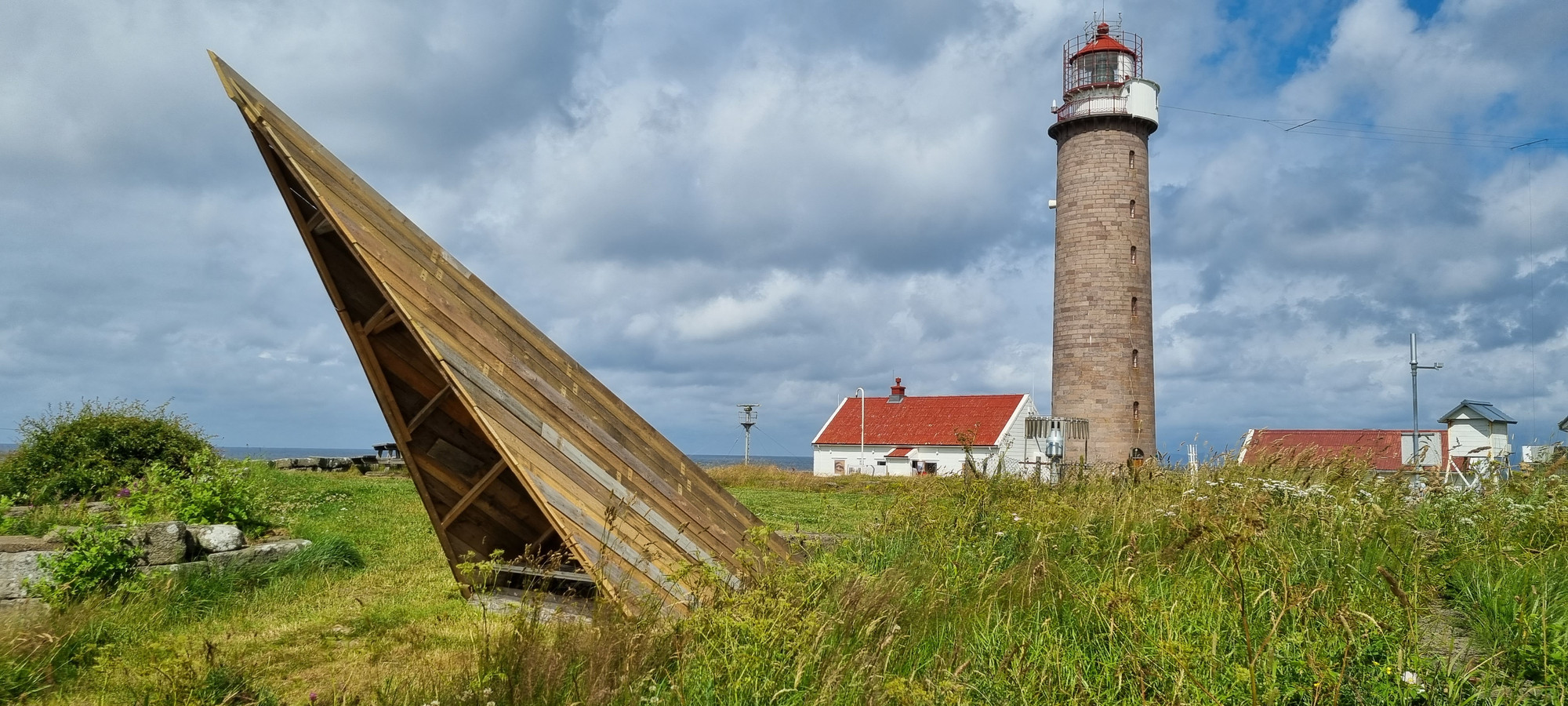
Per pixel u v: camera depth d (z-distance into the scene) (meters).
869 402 60.94
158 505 11.08
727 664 5.14
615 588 6.87
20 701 5.61
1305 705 4.66
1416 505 9.61
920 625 6.17
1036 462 15.70
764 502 21.73
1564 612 5.91
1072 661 5.46
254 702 5.32
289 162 6.62
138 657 6.43
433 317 7.08
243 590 8.84
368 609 8.09
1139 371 39.56
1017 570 7.21
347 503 16.42
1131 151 40.06
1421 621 6.30
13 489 14.37
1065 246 40.84
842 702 4.88
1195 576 7.04
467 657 6.47
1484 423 31.72
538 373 7.97
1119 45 40.50
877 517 11.19
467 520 8.56
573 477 7.46
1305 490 9.35
